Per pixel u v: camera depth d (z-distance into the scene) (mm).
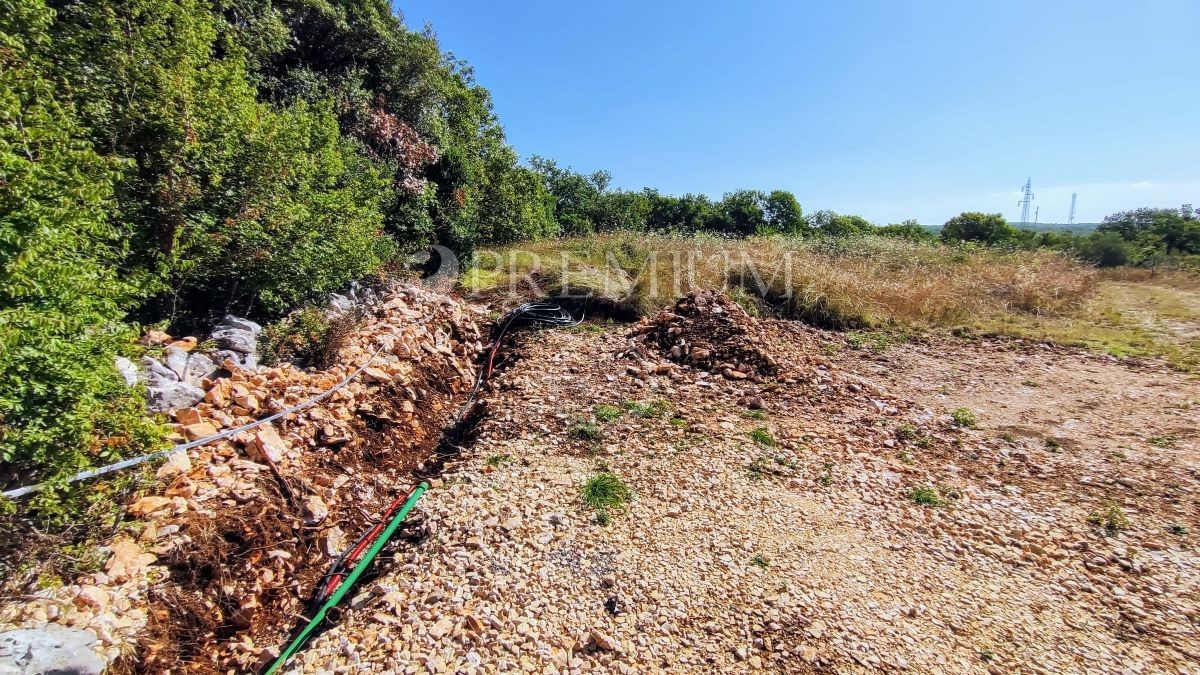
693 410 4883
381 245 7656
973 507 3688
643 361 5941
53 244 2193
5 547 2090
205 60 4414
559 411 4785
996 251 13609
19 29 3082
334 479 3629
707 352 6074
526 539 3088
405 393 4883
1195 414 5273
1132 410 5402
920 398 5723
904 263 11859
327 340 4809
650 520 3316
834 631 2562
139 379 3025
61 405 2131
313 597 2879
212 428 3242
